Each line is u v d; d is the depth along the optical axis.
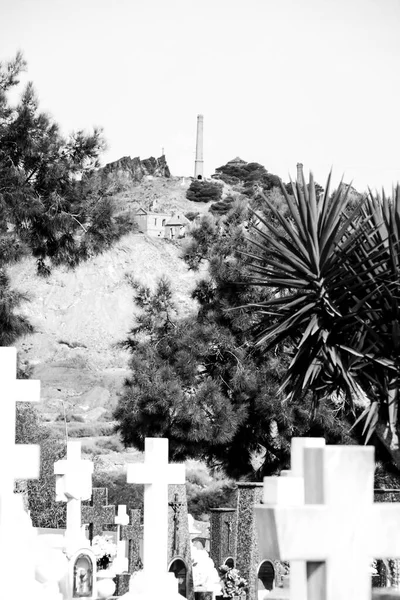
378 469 35.12
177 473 13.09
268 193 37.16
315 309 18.86
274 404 32.28
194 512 58.59
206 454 35.22
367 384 18.78
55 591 9.27
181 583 21.83
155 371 33.94
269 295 34.62
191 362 34.00
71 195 29.31
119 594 22.12
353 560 6.12
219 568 24.02
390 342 18.27
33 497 35.19
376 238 19.67
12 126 28.55
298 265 18.86
